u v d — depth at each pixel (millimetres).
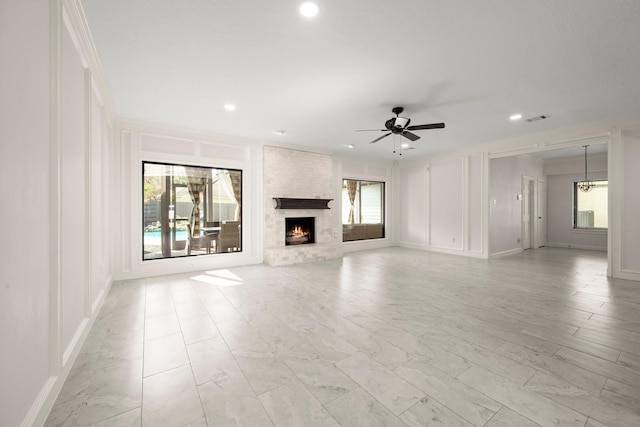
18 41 1283
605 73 3012
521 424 1485
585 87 3365
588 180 7902
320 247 6254
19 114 1289
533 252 7488
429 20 2178
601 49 2559
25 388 1334
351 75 3072
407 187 8375
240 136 5637
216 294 3795
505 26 2242
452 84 3291
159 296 3707
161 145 4871
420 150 7086
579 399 1687
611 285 4195
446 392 1757
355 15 2121
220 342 2438
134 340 2477
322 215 6840
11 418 1194
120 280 4500
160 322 2863
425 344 2383
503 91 3473
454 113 4277
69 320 2049
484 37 2391
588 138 4844
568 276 4777
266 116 4414
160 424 1504
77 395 1739
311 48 2574
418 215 8062
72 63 2135
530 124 4852
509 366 2047
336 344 2391
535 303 3406
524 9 2043
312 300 3545
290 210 6340
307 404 1654
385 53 2648
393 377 1919
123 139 4543
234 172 5742
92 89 2834
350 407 1629
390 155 7750
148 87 3371
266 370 2012
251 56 2705
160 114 4320
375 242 8219
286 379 1903
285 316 3018
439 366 2051
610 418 1525
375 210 8414
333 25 2246
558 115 4379
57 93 1689
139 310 3199
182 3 1991
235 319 2943
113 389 1800
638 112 4250
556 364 2070
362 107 4012
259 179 5957
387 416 1552
